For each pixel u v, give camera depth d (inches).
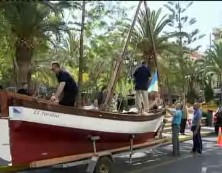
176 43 1558.8
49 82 1541.6
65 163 401.1
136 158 593.6
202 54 2792.8
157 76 629.3
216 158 597.9
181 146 725.9
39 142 382.3
